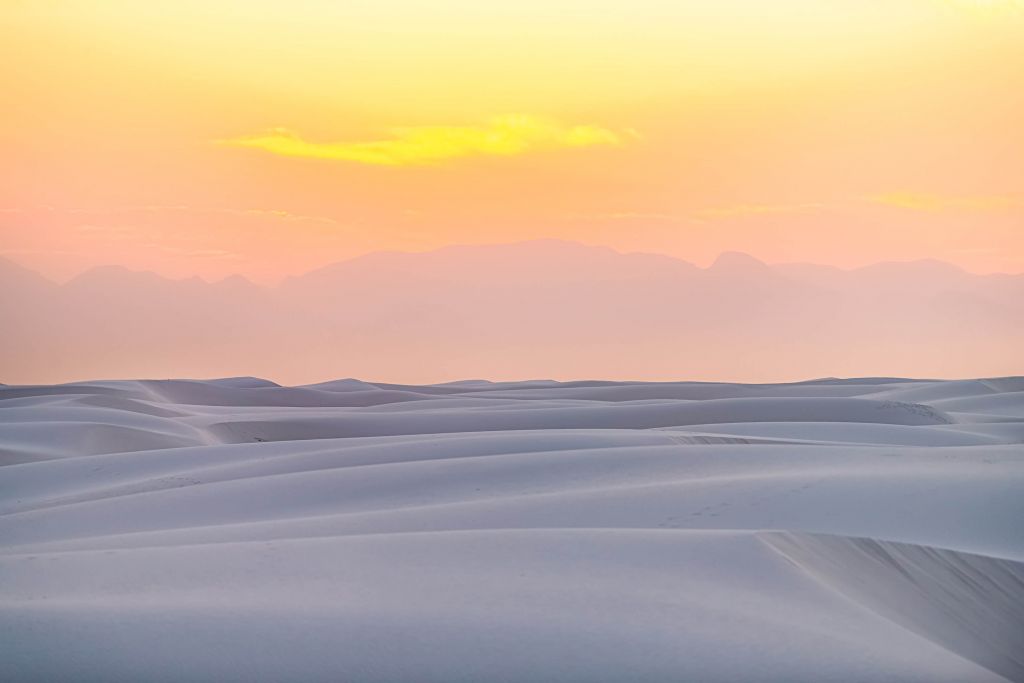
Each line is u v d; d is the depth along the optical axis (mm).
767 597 23031
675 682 18750
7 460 69438
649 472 42969
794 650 20078
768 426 72750
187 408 144000
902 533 32500
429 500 41094
